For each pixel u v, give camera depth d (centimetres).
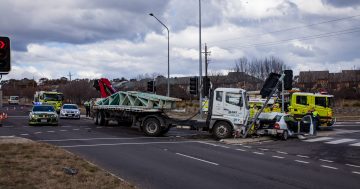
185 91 7719
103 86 3312
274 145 2020
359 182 1107
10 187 844
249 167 1315
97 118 3000
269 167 1327
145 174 1144
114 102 2766
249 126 2294
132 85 8562
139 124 2528
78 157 1298
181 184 1024
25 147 1455
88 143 1880
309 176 1180
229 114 2283
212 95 2339
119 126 2964
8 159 1186
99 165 1272
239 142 2094
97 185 895
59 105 4903
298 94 3119
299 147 1945
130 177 1095
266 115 2373
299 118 2934
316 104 3062
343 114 4900
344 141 2233
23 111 5709
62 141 1947
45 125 2983
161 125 2364
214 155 1585
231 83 7769
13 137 1892
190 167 1283
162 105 2419
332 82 8462
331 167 1366
